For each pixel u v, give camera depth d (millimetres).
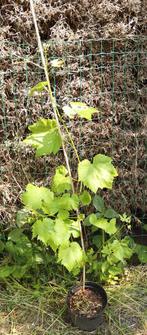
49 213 1978
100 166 1825
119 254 2150
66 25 2217
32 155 2344
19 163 2342
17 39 2219
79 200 1959
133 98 2350
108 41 2244
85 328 2049
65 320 2115
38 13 2164
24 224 2363
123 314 2146
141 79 2301
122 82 2299
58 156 2355
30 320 2121
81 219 2016
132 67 2283
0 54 2164
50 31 2232
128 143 2387
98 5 2162
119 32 2201
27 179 2375
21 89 2238
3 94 2211
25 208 2268
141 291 2271
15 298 2227
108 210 2301
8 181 2359
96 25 2215
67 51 2197
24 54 2209
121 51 2264
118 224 2492
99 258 2311
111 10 2170
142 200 2508
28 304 2193
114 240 2199
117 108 2332
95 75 2270
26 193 1877
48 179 2389
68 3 2164
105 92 2293
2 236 2406
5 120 2266
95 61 2258
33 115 2287
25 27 2189
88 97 2293
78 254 1958
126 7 2193
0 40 2168
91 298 2125
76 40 2184
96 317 2023
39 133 1901
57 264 2320
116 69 2273
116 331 2059
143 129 2373
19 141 2311
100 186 1799
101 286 2176
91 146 2365
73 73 2240
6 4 2168
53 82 2250
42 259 2281
